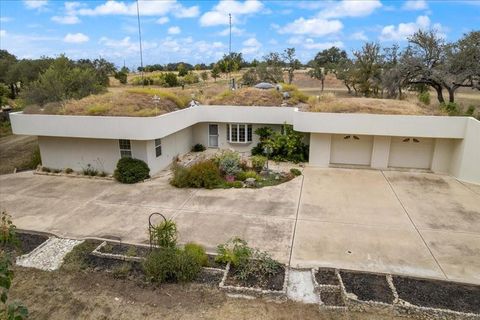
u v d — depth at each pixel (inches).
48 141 716.7
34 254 406.3
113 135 642.8
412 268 368.5
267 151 726.5
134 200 569.0
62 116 653.3
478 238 432.8
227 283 343.6
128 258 387.9
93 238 438.0
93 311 311.9
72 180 677.3
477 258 386.9
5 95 1582.2
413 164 726.5
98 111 685.3
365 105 754.2
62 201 569.9
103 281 353.4
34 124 671.8
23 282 354.3
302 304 315.9
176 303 319.3
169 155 761.0
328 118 691.4
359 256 393.4
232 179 649.0
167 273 347.9
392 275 352.2
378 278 349.4
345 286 335.0
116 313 308.8
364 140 730.8
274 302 319.6
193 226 471.8
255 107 813.9
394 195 579.2
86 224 483.8
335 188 614.2
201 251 381.4
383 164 723.4
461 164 648.4
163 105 783.1
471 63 1074.1
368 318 298.0
